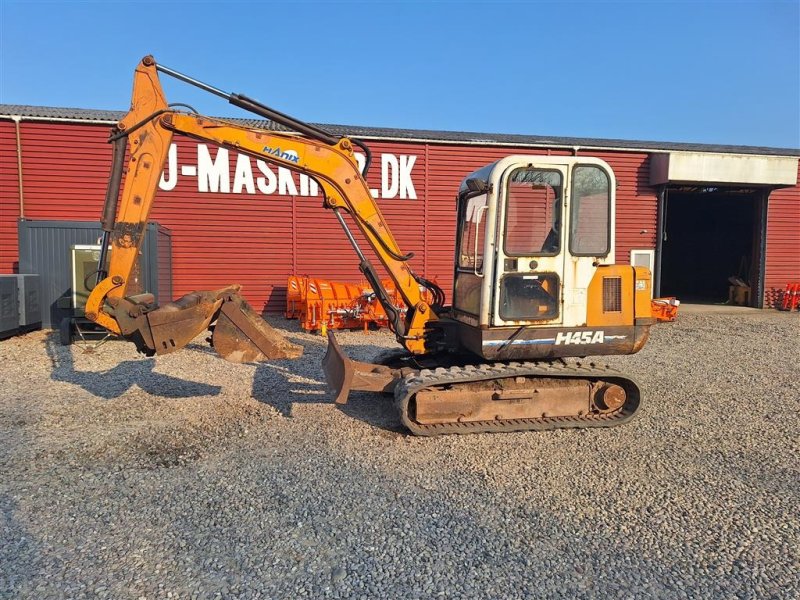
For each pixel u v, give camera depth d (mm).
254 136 5379
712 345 10422
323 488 4070
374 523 3566
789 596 2889
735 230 20672
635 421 5727
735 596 2885
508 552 3256
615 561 3180
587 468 4504
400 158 14164
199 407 6051
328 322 11188
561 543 3361
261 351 5371
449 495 3979
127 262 5090
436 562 3141
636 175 15711
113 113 13477
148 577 2971
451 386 5246
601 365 5660
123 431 5266
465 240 6062
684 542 3396
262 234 13570
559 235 5258
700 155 15047
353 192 5652
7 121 12109
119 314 5055
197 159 13062
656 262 15961
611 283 5426
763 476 4395
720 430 5484
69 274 11109
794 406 6336
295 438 5109
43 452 4727
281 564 3104
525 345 5305
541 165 5141
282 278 13766
